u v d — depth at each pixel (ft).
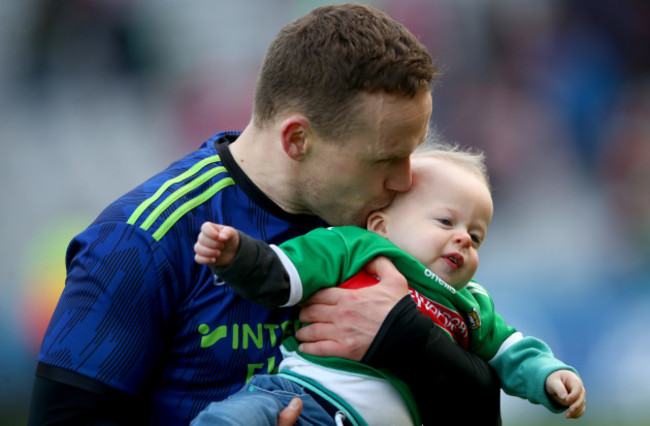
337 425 26.53
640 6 135.85
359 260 27.81
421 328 27.12
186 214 26.50
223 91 123.24
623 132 130.31
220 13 126.41
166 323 26.08
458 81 128.36
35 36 119.85
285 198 27.91
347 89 25.85
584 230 120.47
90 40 121.39
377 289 27.40
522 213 122.42
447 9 130.11
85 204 112.88
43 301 98.43
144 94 122.11
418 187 29.89
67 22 120.57
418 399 28.09
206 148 29.32
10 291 100.07
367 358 26.86
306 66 26.40
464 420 28.55
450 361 27.66
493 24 131.13
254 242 25.16
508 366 30.76
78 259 25.95
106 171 115.65
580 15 134.82
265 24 127.13
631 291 102.06
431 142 35.53
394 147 26.63
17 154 112.98
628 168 127.65
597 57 134.21
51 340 25.09
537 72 131.13
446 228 29.40
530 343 31.07
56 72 119.65
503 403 88.58
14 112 116.67
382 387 27.32
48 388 24.79
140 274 25.39
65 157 114.52
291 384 26.73
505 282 105.60
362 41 25.96
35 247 106.63
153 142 119.55
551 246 116.67
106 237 25.82
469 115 127.24
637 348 96.89
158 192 26.81
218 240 23.62
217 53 125.18
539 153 127.03
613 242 119.03
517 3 131.95
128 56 123.03
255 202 27.71
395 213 29.84
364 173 27.07
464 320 30.14
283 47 27.20
